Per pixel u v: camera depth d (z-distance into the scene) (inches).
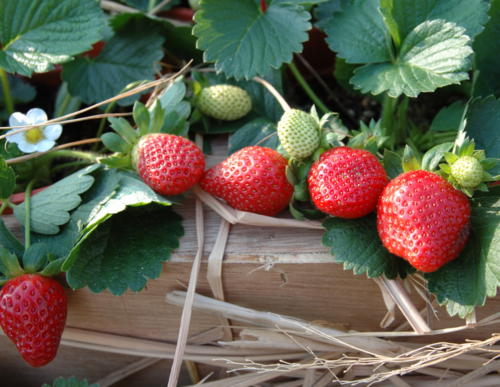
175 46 19.7
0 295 15.3
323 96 20.8
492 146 15.7
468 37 16.1
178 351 15.8
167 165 15.4
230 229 16.1
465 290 14.7
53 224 15.8
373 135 16.1
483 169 14.5
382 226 14.7
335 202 14.9
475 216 15.0
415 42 16.8
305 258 15.6
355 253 15.1
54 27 17.8
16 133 16.0
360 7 17.7
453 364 16.9
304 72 21.2
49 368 18.6
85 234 15.0
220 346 17.5
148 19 19.1
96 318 17.1
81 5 17.9
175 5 20.7
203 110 17.7
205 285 16.2
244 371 17.9
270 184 15.4
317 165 15.1
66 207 15.8
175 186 15.5
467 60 16.0
